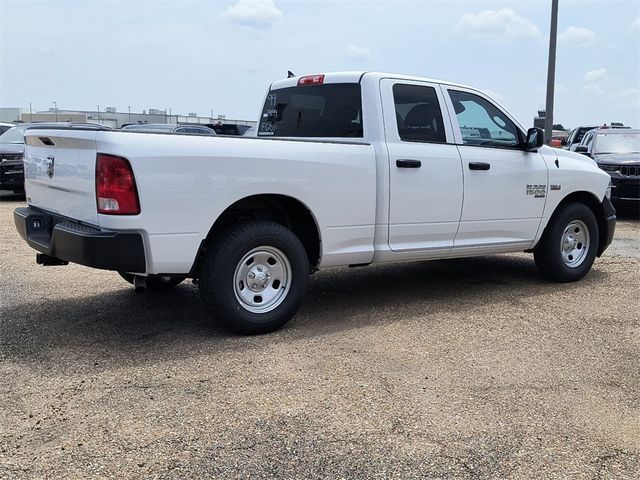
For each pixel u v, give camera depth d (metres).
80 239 4.22
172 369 4.18
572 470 3.03
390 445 3.24
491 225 6.20
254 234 4.72
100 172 4.20
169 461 3.04
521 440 3.31
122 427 3.36
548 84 16.09
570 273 6.88
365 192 5.26
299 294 5.04
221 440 3.25
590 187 7.03
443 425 3.46
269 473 2.96
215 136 4.55
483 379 4.11
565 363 4.43
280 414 3.55
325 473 2.97
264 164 4.68
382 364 4.34
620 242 9.88
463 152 5.90
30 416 3.47
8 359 4.31
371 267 7.75
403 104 5.62
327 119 5.82
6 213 12.13
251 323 4.80
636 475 3.00
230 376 4.07
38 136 4.94
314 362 4.35
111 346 4.61
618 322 5.42
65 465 2.98
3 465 2.97
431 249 5.82
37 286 6.36
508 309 5.82
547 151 6.73
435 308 5.82
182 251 4.41
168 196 4.30
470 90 6.16
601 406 3.74
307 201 4.94
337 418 3.52
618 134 13.91
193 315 5.42
